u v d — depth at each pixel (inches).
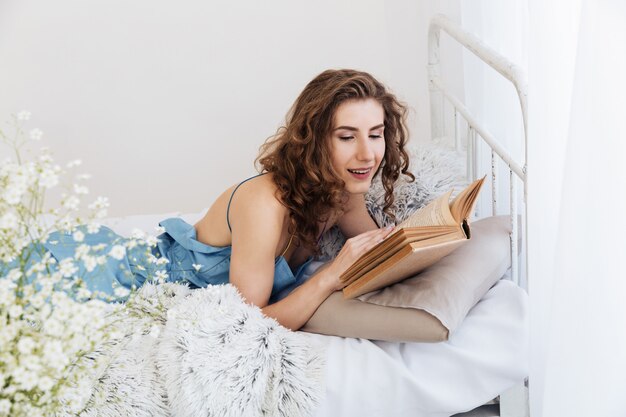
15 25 117.3
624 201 43.4
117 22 118.6
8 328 36.3
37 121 121.0
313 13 120.2
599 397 46.3
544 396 49.6
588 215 44.5
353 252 60.0
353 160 63.1
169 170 125.1
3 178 39.9
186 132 123.9
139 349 55.8
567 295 46.5
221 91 122.7
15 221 37.7
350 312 58.4
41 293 37.6
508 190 75.0
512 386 57.9
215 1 119.1
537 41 48.0
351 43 121.2
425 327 55.5
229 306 57.3
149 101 122.0
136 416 53.8
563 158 49.2
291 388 54.5
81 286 41.2
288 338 56.6
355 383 55.7
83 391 41.3
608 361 45.7
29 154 121.8
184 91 122.2
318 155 63.1
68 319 37.4
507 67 58.6
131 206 126.0
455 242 53.8
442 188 74.4
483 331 57.9
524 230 63.1
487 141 68.3
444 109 92.5
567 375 47.4
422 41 107.5
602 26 41.8
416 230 53.7
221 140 124.7
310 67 122.4
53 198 122.4
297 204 63.4
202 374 53.5
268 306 62.3
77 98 120.8
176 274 68.3
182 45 120.4
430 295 56.2
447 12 89.7
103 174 124.1
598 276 44.9
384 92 64.4
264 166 66.1
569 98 48.4
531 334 52.9
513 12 69.0
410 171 75.4
